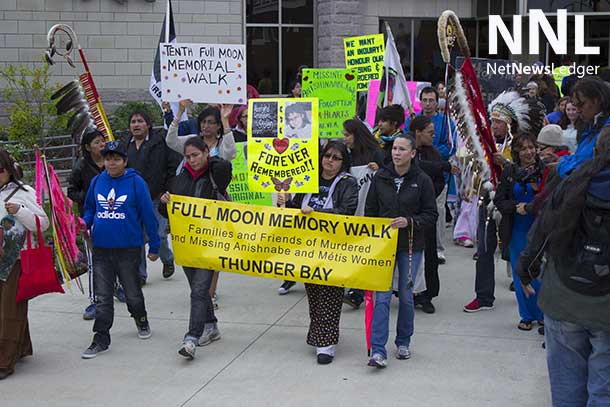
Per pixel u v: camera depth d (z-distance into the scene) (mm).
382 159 7633
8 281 6363
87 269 7125
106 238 6812
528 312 7398
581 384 4766
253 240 6711
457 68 8055
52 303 8492
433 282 7945
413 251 6547
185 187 6980
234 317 7945
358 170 7230
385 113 8094
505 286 9039
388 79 10312
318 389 6066
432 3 21594
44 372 6504
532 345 7027
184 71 7816
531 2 20875
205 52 7762
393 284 6602
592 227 4422
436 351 6883
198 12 19625
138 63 19203
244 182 8805
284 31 21125
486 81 9297
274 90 21266
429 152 8383
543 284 4746
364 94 11375
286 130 6730
